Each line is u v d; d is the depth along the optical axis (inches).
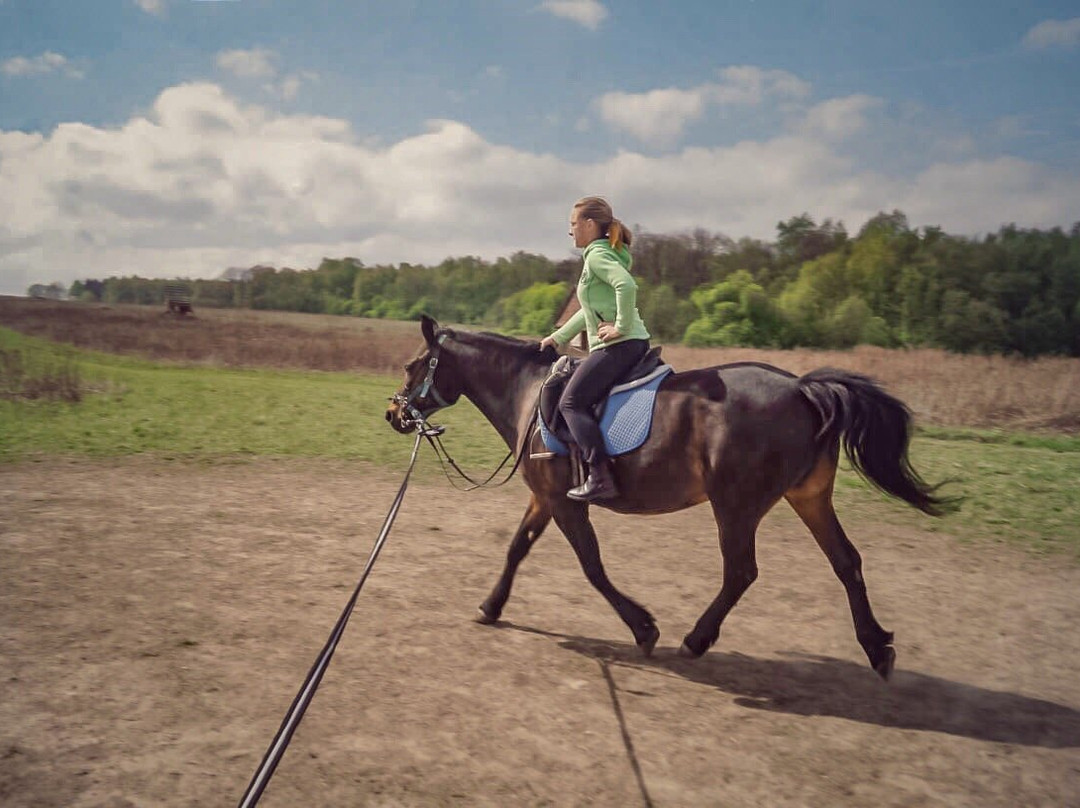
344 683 176.1
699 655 194.2
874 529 341.4
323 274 3742.6
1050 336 2230.6
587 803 135.5
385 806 131.6
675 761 149.8
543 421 199.2
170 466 422.6
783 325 2075.5
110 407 607.8
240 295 3410.4
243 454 462.6
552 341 215.9
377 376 1074.1
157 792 132.6
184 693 167.9
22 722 153.0
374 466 445.7
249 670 180.7
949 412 703.1
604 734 159.2
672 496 190.1
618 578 266.1
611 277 190.1
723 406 181.0
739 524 182.7
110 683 170.9
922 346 2298.2
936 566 290.0
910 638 219.8
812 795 140.2
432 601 234.2
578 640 209.5
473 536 310.3
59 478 381.1
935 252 2568.9
